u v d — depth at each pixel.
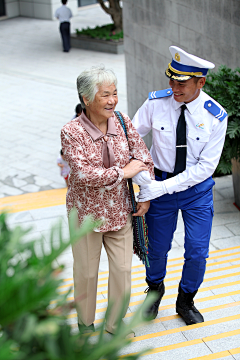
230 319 2.98
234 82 4.64
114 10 17.48
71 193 2.49
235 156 4.70
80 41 17.59
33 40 18.86
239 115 4.39
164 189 2.62
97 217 2.44
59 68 15.30
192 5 6.20
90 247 2.50
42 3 22.00
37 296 0.65
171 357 2.61
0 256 0.74
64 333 0.72
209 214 2.77
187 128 2.66
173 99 2.68
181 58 2.46
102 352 0.71
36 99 12.62
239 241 4.72
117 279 2.59
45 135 10.30
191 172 2.64
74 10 23.00
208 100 2.64
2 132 10.49
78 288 2.61
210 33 5.85
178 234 4.93
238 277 3.83
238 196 5.29
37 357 0.69
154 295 0.73
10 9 22.67
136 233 2.66
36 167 8.80
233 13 5.20
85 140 2.33
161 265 3.00
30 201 6.41
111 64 15.69
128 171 2.43
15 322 0.68
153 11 7.75
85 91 2.22
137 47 8.98
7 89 13.45
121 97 12.73
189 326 2.93
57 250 0.72
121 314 0.75
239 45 5.20
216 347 2.67
